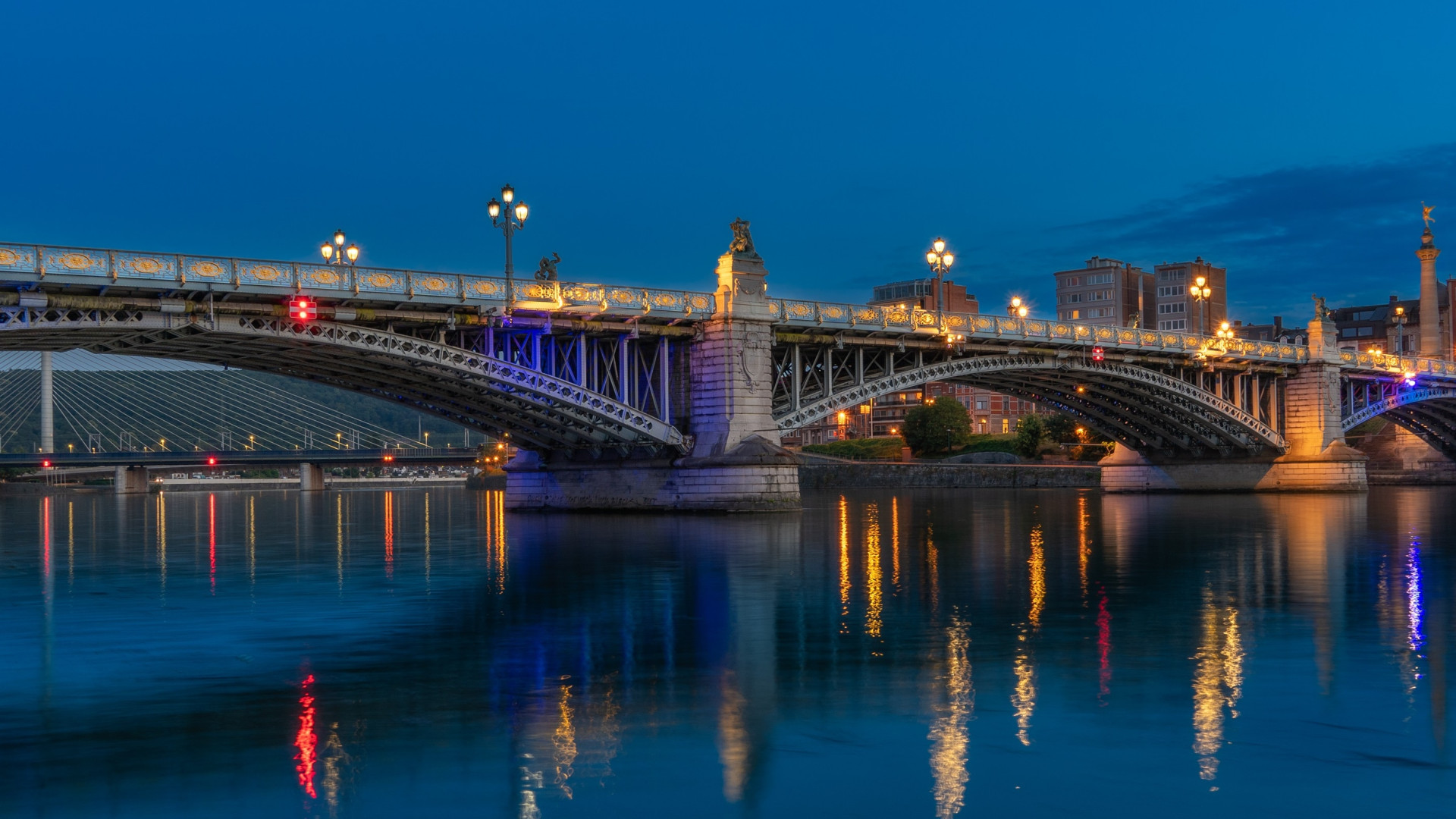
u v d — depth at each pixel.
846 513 76.06
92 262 49.84
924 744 15.75
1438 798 13.65
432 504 121.31
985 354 84.25
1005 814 13.20
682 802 13.64
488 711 17.61
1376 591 30.62
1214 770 14.60
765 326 70.25
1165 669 20.25
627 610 27.69
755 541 48.44
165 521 84.94
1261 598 29.12
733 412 68.38
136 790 14.09
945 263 80.12
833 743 15.81
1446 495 101.88
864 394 76.12
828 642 23.05
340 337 57.12
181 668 20.84
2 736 16.38
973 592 30.61
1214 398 100.19
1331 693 18.44
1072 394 100.88
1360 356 113.44
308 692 18.94
